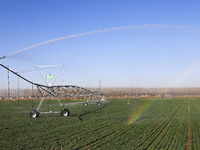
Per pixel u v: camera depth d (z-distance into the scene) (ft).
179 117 86.89
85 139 46.55
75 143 43.01
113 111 108.99
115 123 68.95
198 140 46.60
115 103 170.50
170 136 50.96
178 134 52.54
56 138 47.29
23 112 103.30
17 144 42.39
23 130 56.49
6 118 80.48
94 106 141.59
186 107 136.46
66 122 70.54
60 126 62.85
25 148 39.55
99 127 61.00
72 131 55.31
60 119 77.66
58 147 40.27
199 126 64.59
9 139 46.47
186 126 64.39
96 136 49.26
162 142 44.78
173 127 62.75
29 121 72.49
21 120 74.95
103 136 49.47
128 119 78.64
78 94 149.89
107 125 65.05
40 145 41.63
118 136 49.98
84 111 108.88
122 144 42.86
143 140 46.11
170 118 83.41
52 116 87.15
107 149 38.93
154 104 160.76
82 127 61.05
